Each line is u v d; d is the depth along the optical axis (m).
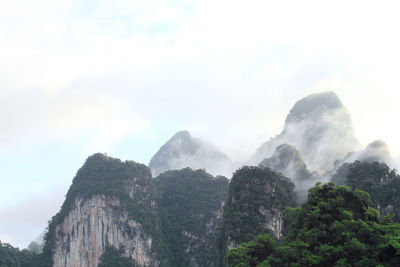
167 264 139.75
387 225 47.12
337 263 43.16
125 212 139.38
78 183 147.75
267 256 51.56
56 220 145.75
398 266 40.72
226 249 90.00
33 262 143.38
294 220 56.53
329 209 50.06
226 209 100.31
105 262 133.38
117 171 148.75
